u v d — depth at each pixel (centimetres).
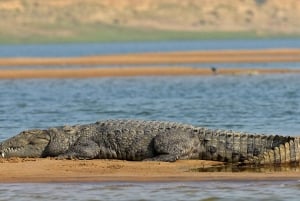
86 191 7850
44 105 15712
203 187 7956
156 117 13438
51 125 12631
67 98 17275
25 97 17662
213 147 9388
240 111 14100
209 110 14325
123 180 8350
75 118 13500
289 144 9119
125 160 9612
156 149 9481
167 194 7662
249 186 7969
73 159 9650
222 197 7506
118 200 7444
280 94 17425
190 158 9450
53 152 9781
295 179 8256
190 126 9631
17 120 13288
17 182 8306
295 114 13538
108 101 16388
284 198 7438
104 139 9694
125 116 13688
